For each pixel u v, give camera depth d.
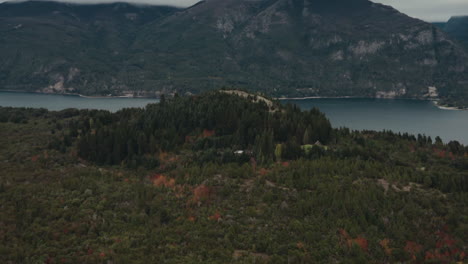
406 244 80.12
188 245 75.56
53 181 116.12
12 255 69.38
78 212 88.69
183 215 89.19
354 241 78.31
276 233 80.75
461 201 101.06
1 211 88.06
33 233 77.75
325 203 93.12
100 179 122.31
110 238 77.50
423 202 96.75
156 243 76.44
